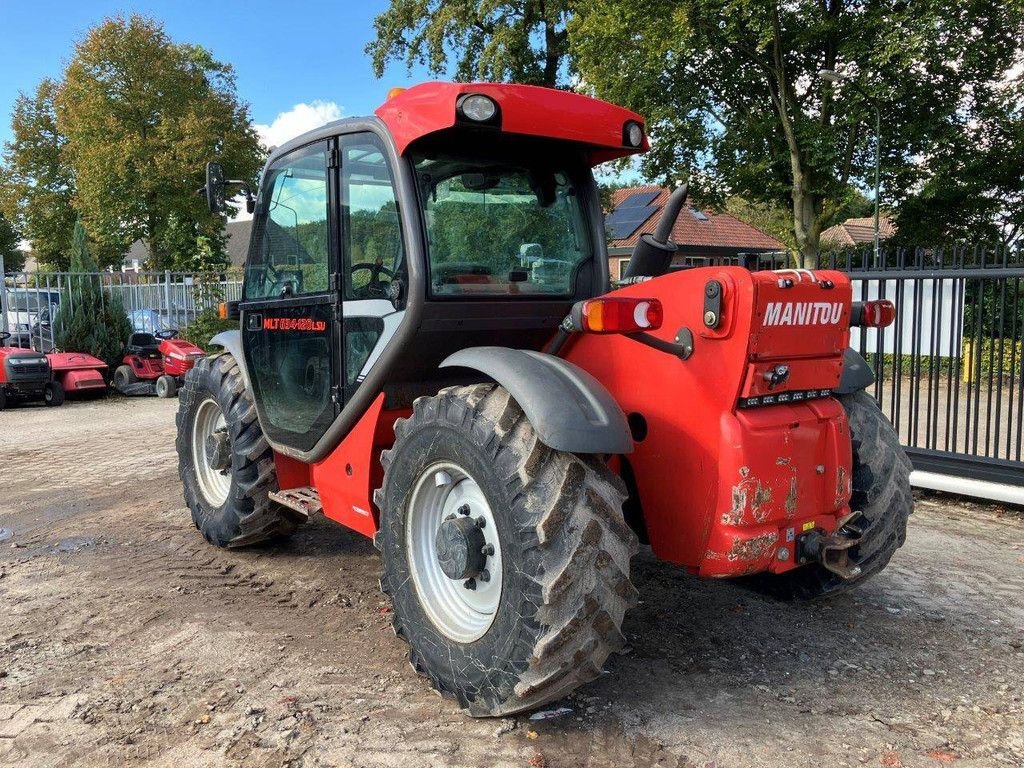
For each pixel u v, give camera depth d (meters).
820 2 18.58
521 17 22.69
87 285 13.91
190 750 2.65
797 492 2.81
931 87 19.31
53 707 2.95
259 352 4.18
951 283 5.80
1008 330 6.30
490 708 2.70
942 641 3.46
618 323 2.53
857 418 3.51
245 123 32.56
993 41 18.12
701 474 2.74
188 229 25.06
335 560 4.62
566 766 2.53
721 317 2.61
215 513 4.71
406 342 3.19
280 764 2.56
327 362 3.62
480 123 2.94
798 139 19.47
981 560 4.52
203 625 3.70
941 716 2.85
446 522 2.85
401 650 3.42
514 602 2.55
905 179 20.22
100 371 13.07
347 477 3.61
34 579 4.36
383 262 3.28
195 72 31.75
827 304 2.79
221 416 4.80
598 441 2.51
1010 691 3.03
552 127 3.11
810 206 19.97
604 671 2.92
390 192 3.21
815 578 3.66
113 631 3.64
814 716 2.84
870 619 3.69
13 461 7.70
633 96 19.73
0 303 14.32
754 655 3.32
